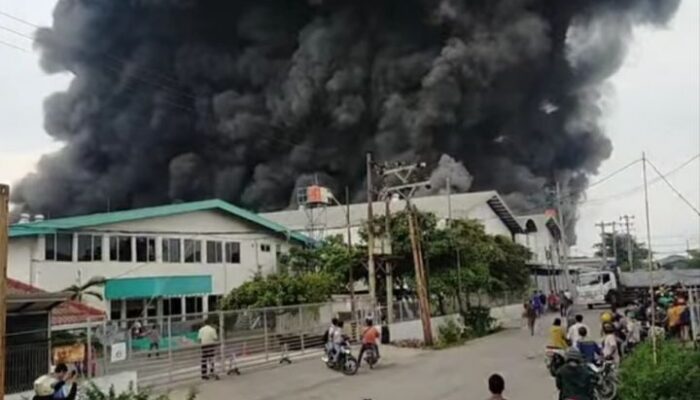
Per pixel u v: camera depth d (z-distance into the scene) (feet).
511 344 87.10
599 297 151.64
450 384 55.83
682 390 37.50
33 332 49.70
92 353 53.16
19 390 45.75
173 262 108.06
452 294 109.19
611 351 46.60
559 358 49.75
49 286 90.84
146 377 58.65
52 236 92.48
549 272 195.42
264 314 75.51
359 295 112.06
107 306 96.68
